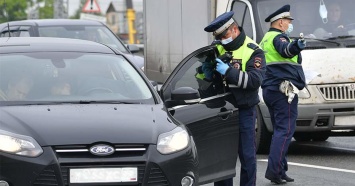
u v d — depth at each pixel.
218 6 19.05
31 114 10.53
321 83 17.08
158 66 22.73
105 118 10.57
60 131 10.12
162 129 10.52
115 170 10.04
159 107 11.34
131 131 10.30
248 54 12.42
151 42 23.31
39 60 11.93
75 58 12.12
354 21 18.25
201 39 19.52
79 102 11.26
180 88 11.66
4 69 11.69
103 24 24.27
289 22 14.64
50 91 11.41
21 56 11.98
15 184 9.82
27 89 11.39
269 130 17.38
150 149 10.20
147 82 12.00
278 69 14.48
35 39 12.75
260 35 18.08
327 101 17.06
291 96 14.34
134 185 10.09
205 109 12.05
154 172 10.18
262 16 18.31
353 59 17.23
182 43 20.78
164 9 22.08
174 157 10.31
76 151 9.98
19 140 9.95
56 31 23.52
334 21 18.23
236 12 18.78
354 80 17.09
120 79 11.89
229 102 12.38
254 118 12.59
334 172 15.50
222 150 12.26
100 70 11.95
